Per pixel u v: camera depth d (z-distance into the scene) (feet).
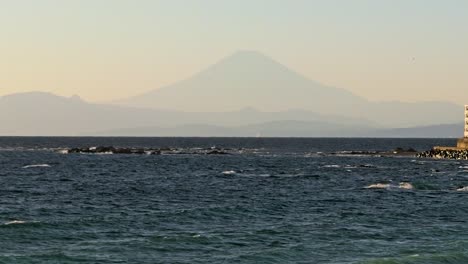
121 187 499.92
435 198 422.41
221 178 597.52
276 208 362.53
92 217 315.58
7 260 215.92
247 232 275.18
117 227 284.41
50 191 466.29
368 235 276.62
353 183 543.80
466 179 589.73
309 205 381.60
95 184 528.63
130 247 240.94
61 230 271.90
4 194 443.32
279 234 272.31
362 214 342.03
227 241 254.68
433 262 228.43
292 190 479.82
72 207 367.45
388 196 433.48
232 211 343.46
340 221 314.35
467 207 375.66
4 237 254.88
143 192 461.78
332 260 229.25
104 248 238.89
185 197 428.97
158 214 324.39
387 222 314.76
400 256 237.25
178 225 296.10
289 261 226.79
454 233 285.84
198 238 256.32
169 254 232.12
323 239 264.31
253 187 505.25
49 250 235.81
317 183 542.98
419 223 314.14
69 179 581.53
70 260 220.02
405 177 613.52
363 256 236.43
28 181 558.15
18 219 315.78
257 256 230.68
